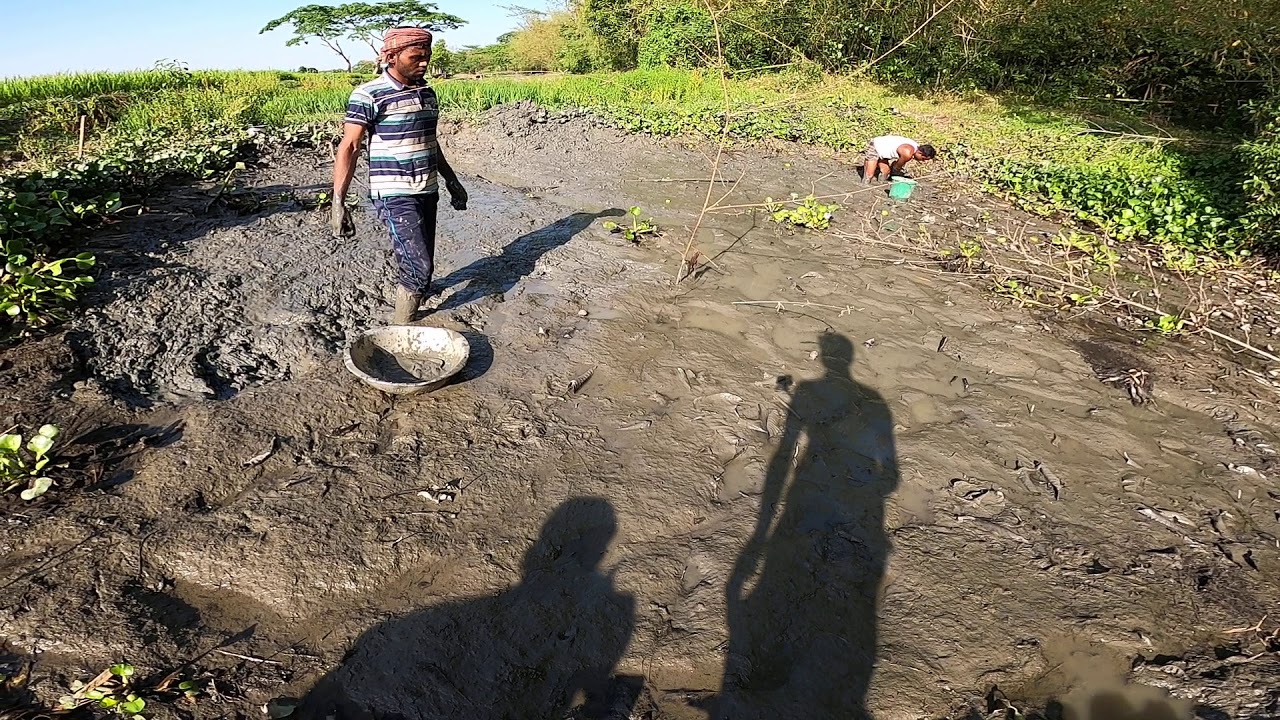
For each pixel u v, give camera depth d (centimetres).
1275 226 640
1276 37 1104
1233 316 551
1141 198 785
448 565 297
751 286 583
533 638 269
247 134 994
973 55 1599
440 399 405
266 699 240
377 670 253
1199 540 325
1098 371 464
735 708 248
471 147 1048
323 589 281
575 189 855
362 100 421
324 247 613
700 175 934
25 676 238
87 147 962
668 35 2059
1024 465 373
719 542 316
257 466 344
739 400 419
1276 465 377
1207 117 1330
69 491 315
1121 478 365
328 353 446
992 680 259
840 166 1004
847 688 256
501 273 588
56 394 375
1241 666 262
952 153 1078
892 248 681
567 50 3036
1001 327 522
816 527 329
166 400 387
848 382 446
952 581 298
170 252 572
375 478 340
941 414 416
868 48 1781
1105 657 269
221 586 280
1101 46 1559
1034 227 769
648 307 538
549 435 380
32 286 440
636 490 344
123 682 238
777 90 1645
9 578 272
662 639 271
